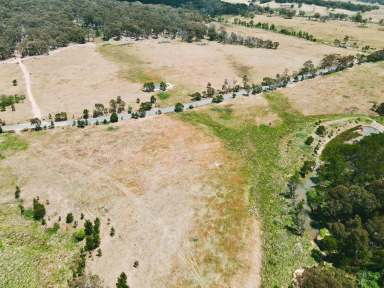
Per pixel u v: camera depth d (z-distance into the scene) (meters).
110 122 131.62
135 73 182.25
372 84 168.75
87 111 135.25
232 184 100.19
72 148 115.25
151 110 142.88
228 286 71.38
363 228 82.88
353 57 194.75
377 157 109.31
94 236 79.62
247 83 171.50
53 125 128.88
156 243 80.19
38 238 81.38
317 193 97.88
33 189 97.12
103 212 88.88
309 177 107.25
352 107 148.75
